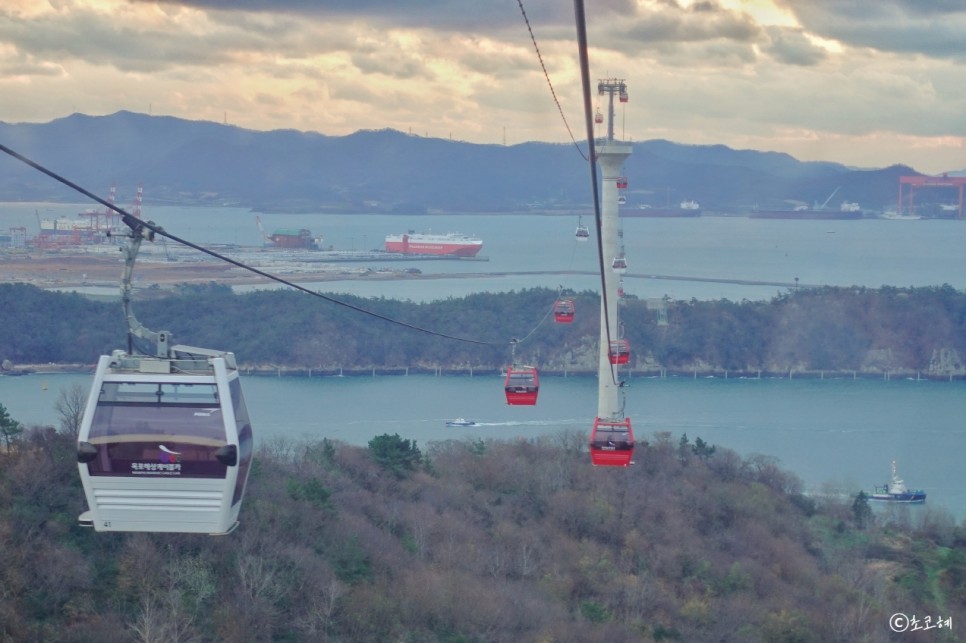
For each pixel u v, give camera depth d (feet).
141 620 194.90
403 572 245.86
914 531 347.77
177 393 67.56
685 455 395.34
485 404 575.79
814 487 403.13
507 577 265.34
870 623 258.37
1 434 257.34
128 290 72.23
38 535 217.36
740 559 299.79
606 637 234.17
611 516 312.50
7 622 188.55
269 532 240.12
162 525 67.62
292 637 209.05
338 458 326.44
